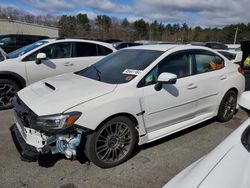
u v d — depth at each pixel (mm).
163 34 83750
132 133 3783
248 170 1742
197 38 82750
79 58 7281
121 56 4699
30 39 15305
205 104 4863
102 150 3570
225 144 2105
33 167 3645
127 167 3701
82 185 3297
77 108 3301
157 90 3986
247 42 6883
